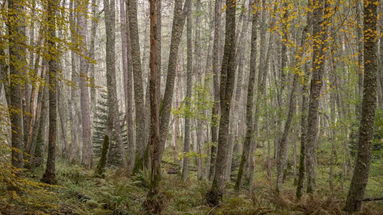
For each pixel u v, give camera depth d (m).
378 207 8.09
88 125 14.57
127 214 6.29
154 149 6.94
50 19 5.99
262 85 14.23
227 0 8.27
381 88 13.02
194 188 10.15
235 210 7.21
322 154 20.78
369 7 7.02
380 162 11.83
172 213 6.83
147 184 9.27
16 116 5.89
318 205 7.86
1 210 4.80
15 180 4.44
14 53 5.82
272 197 8.86
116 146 16.83
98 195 7.31
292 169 20.75
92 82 7.37
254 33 11.30
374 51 7.04
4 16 5.32
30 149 9.91
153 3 6.76
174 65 10.52
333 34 9.09
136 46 10.68
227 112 8.21
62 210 5.81
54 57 6.00
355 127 14.37
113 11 14.37
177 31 10.50
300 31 16.78
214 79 12.85
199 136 15.44
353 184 7.34
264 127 20.86
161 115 10.34
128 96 13.50
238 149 22.25
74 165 12.42
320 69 9.20
